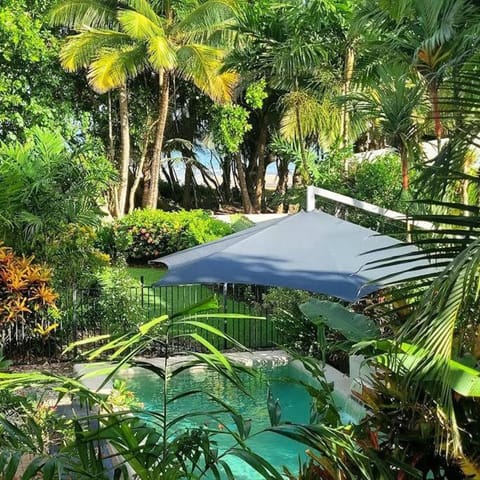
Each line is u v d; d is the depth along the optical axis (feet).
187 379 29.17
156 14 67.51
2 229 32.22
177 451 7.44
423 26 21.17
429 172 16.87
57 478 7.23
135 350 7.70
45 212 33.19
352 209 39.91
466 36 18.63
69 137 67.67
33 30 61.62
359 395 10.95
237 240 23.70
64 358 30.01
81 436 7.40
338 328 11.21
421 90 23.97
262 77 59.72
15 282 29.32
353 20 33.65
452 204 10.89
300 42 43.45
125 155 71.56
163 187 92.99
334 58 46.96
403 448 9.96
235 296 45.29
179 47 65.77
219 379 28.78
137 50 63.98
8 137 63.05
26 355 30.48
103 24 65.62
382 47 27.40
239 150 85.71
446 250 10.53
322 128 50.03
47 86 66.85
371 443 9.90
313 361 10.21
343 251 22.25
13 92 63.87
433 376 8.25
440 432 9.15
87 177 35.91
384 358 9.41
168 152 85.51
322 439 7.99
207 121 82.74
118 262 49.57
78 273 33.37
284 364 30.22
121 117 71.41
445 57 20.84
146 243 60.85
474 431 9.46
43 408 14.37
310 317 11.59
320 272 20.53
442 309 8.48
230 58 49.01
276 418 8.34
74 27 65.26
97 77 62.59
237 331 35.09
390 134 28.55
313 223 24.63
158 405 25.95
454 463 9.59
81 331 32.30
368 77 40.98
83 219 34.09
